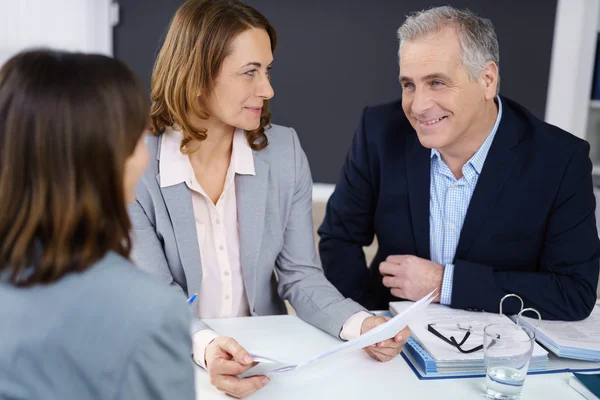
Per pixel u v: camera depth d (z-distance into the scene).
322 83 4.25
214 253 1.44
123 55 4.20
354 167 1.69
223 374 1.06
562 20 3.79
